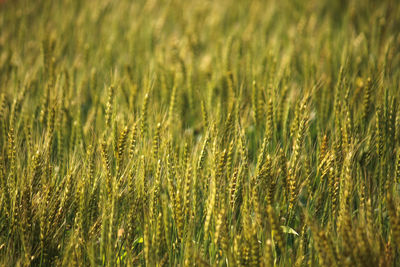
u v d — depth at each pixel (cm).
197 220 181
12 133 183
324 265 169
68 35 275
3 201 178
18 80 208
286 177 180
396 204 176
